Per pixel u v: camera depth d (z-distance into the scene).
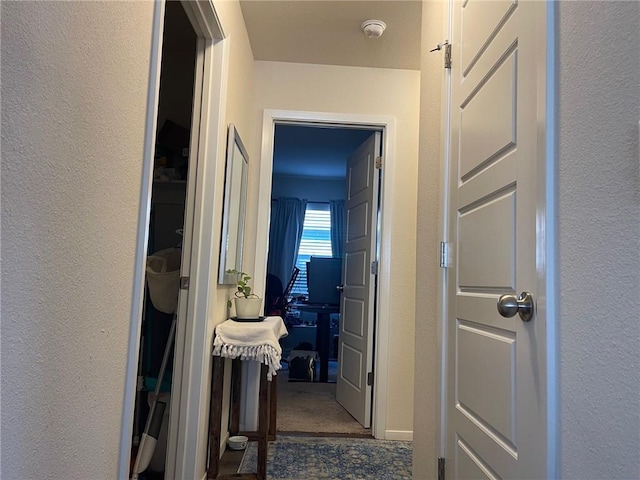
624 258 0.73
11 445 0.70
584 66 0.87
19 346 0.72
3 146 0.66
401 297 3.09
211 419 2.26
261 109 3.15
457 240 1.59
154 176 2.62
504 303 1.07
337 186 6.72
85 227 0.91
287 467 2.46
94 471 0.98
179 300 2.04
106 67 0.97
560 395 0.92
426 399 1.88
